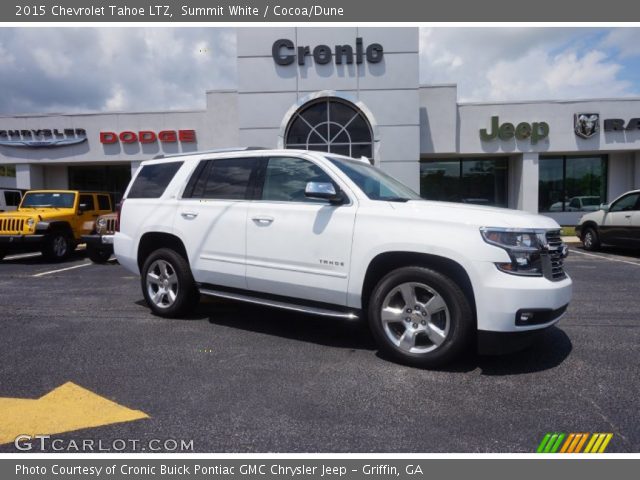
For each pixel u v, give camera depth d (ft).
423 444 9.07
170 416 10.11
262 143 52.60
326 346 14.73
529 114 61.72
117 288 24.58
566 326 17.02
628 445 9.04
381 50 51.60
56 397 11.01
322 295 14.10
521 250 11.84
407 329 12.88
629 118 61.57
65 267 33.35
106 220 33.76
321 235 13.96
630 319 18.03
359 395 11.15
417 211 12.88
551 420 9.98
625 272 29.99
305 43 52.11
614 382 11.93
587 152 64.23
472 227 12.01
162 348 14.47
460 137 61.93
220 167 16.89
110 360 13.42
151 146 64.39
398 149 51.90
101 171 70.85
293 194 15.02
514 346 12.11
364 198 13.76
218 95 62.49
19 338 15.48
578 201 67.82
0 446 9.06
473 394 11.23
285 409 10.43
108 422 9.87
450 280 12.25
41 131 65.16
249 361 13.37
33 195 40.52
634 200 38.52
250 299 15.67
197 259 16.70
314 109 51.96
